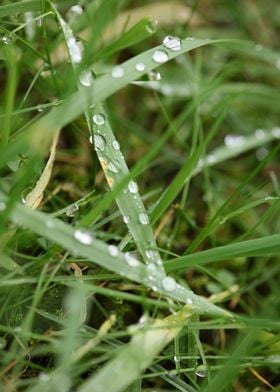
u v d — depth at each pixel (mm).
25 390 173
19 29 204
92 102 168
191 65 290
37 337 163
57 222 156
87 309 188
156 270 168
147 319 167
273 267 225
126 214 174
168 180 260
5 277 165
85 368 163
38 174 187
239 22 323
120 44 206
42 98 219
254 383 198
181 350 188
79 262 187
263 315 209
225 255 172
